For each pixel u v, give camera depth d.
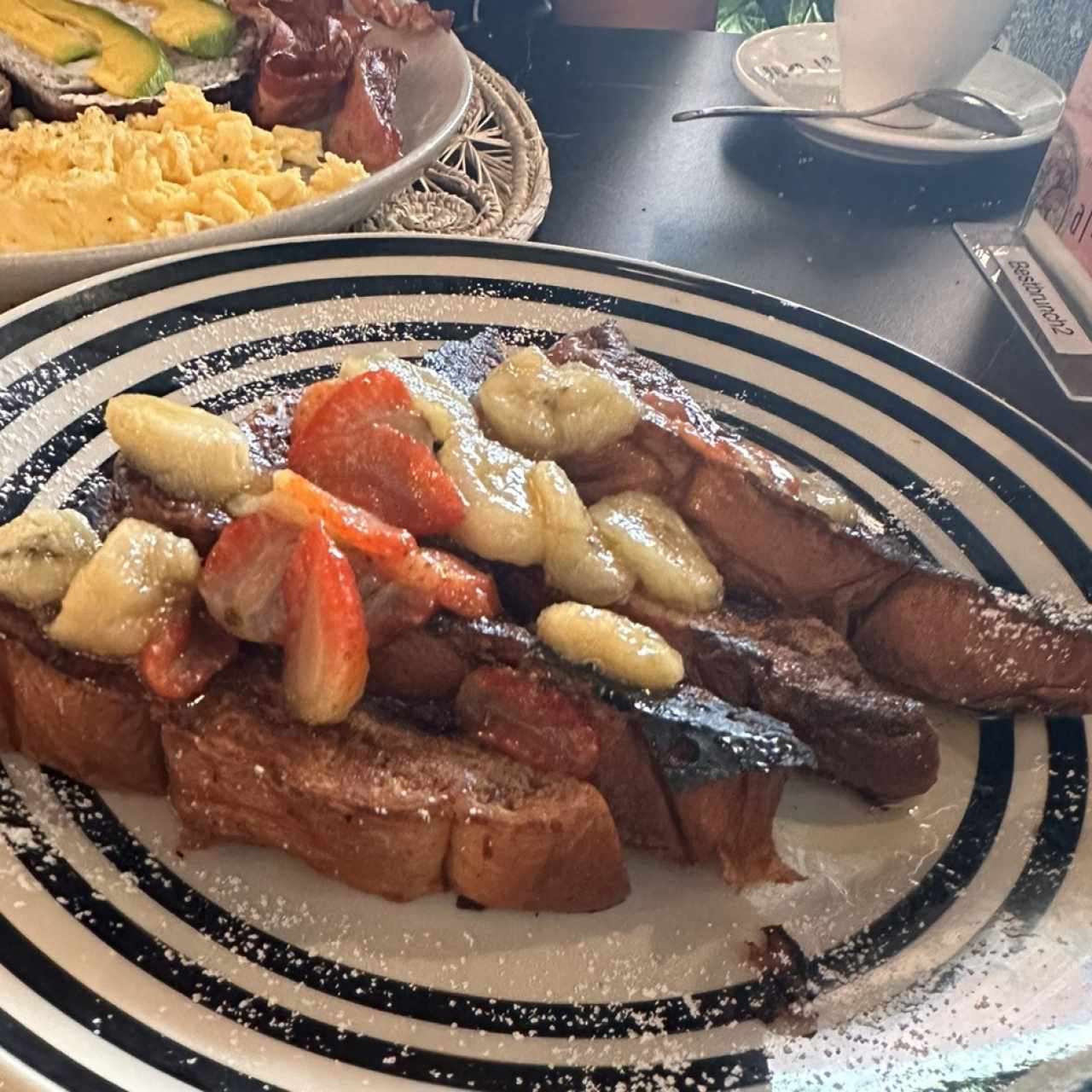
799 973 0.24
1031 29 0.62
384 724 0.25
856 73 0.51
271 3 0.48
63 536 0.25
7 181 0.40
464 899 0.25
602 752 0.25
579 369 0.29
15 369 0.31
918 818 0.27
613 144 0.51
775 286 0.44
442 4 0.60
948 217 0.49
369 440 0.26
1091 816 0.27
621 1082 0.22
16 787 0.25
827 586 0.29
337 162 0.43
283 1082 0.21
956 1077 0.22
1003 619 0.28
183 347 0.34
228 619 0.24
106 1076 0.20
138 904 0.23
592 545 0.26
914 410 0.35
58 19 0.46
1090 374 0.41
